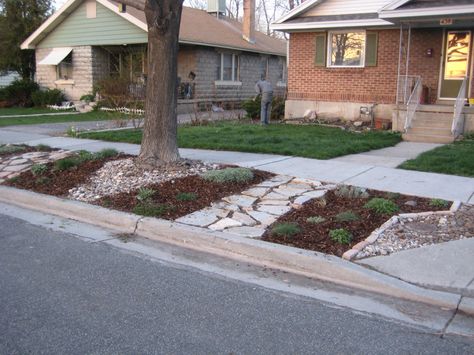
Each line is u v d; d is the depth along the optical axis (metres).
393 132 14.78
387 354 3.57
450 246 5.43
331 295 4.59
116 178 8.29
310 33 18.06
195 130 14.45
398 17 13.98
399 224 6.11
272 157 10.31
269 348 3.62
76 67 24.73
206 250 5.73
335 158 10.39
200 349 3.59
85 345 3.62
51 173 8.97
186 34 22.09
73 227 6.62
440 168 9.06
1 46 26.41
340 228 5.93
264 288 4.72
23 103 26.28
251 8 26.61
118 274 5.00
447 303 4.34
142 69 22.30
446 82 16.02
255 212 6.64
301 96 18.52
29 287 4.66
